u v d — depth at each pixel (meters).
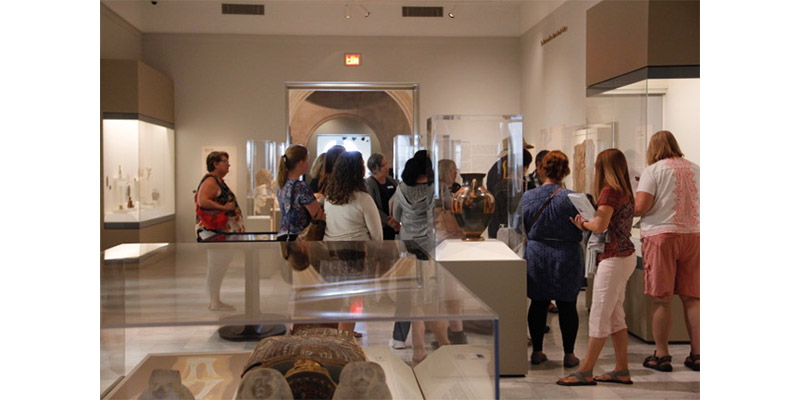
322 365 1.59
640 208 4.66
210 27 10.92
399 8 11.17
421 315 1.42
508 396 4.06
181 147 10.98
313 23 11.06
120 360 1.67
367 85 11.19
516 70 11.34
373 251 2.55
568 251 4.64
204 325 1.42
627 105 5.73
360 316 1.42
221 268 2.12
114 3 9.53
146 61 10.89
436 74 11.27
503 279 4.43
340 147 4.45
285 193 4.61
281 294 1.66
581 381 4.27
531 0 10.55
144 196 9.31
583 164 7.50
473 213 4.57
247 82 11.02
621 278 4.21
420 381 1.51
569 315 4.70
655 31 5.33
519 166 4.63
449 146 4.56
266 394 1.56
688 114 5.43
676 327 5.40
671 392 4.12
